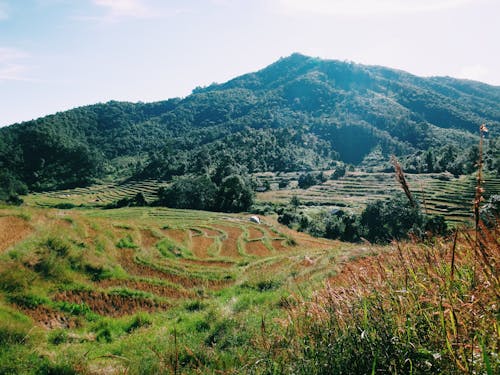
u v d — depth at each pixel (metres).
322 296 4.03
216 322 8.24
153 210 65.75
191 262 27.44
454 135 173.38
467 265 3.00
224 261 28.59
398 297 2.85
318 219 64.62
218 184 98.62
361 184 105.94
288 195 104.06
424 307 2.82
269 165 148.88
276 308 8.22
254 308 9.14
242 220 56.38
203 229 44.59
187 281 21.31
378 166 142.75
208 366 4.66
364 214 53.44
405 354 2.38
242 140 161.12
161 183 122.50
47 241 18.39
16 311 11.96
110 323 12.28
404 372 2.38
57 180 133.25
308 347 3.13
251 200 79.81
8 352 8.18
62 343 10.14
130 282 18.88
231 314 9.20
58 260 17.17
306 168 146.12
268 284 17.16
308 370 2.89
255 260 29.52
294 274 17.92
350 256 17.09
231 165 106.56
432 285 2.78
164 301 16.98
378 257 4.13
